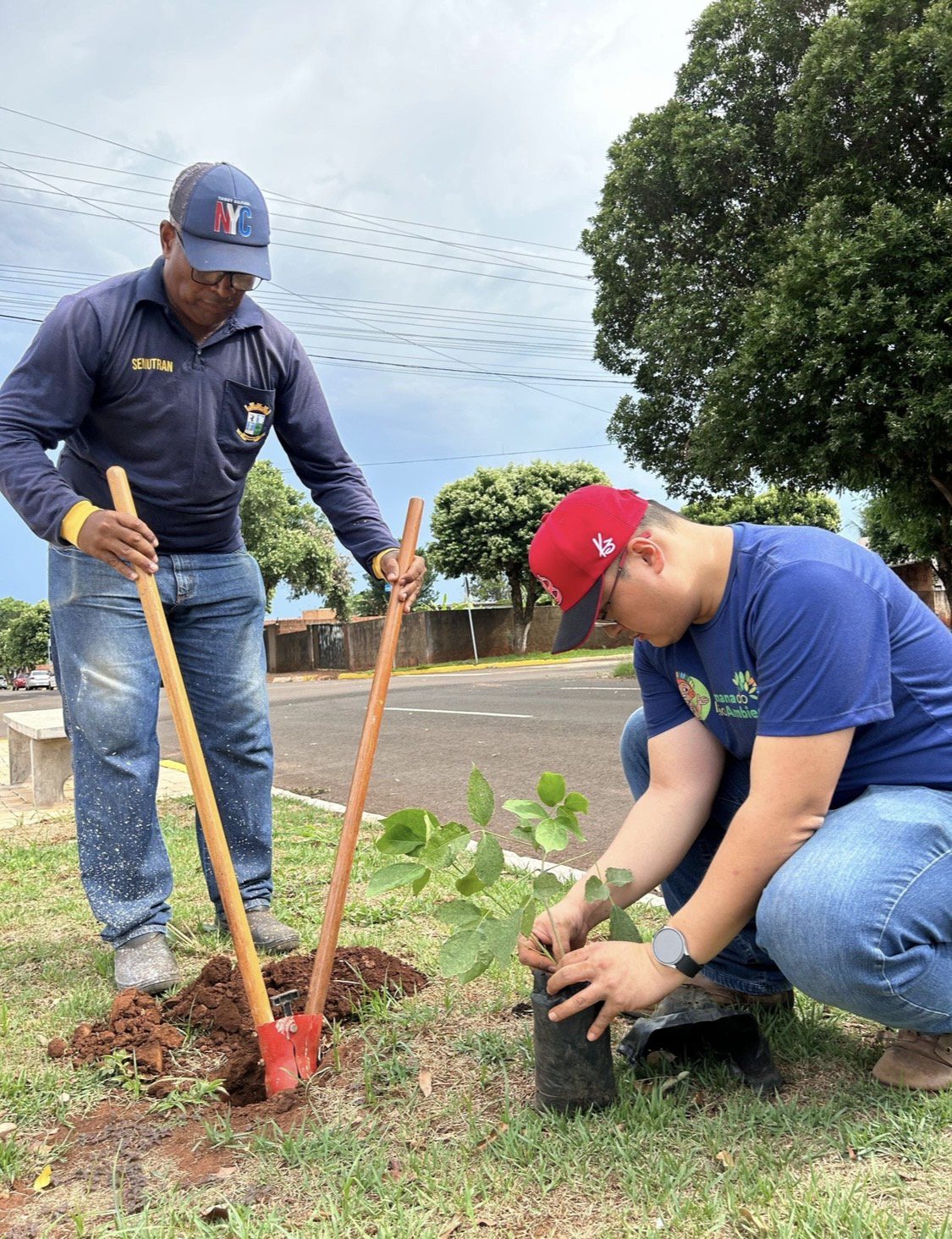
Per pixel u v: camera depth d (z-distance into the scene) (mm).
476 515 31016
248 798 2926
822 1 12383
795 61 12688
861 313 10250
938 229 10352
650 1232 1350
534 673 21062
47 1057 2156
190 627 2816
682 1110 1650
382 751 7777
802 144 11664
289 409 2865
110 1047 2137
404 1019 2197
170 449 2604
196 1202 1550
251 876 2951
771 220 12898
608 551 1625
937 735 1664
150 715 2652
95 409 2555
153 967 2514
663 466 14984
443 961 1636
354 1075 1954
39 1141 1808
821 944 1524
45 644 76375
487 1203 1459
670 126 13531
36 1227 1521
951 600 14969
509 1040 2041
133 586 2605
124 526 2088
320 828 4574
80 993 2516
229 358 2627
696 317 13125
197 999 2361
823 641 1542
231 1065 1964
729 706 1770
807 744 1554
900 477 11906
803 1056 1865
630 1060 1857
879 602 1609
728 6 12992
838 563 1614
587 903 1833
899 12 10844
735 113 13109
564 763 6270
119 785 2572
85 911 3408
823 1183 1421
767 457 11828
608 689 13477
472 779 1779
